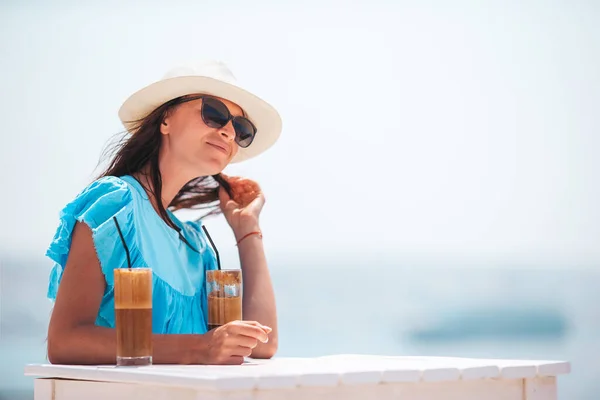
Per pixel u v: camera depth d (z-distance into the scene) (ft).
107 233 8.23
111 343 7.73
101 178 8.95
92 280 8.15
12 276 48.47
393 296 60.23
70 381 7.11
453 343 54.24
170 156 9.75
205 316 9.98
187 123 9.62
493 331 56.18
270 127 10.71
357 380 6.06
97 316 8.66
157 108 9.84
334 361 7.99
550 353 50.75
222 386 5.51
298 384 5.82
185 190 11.18
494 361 7.48
